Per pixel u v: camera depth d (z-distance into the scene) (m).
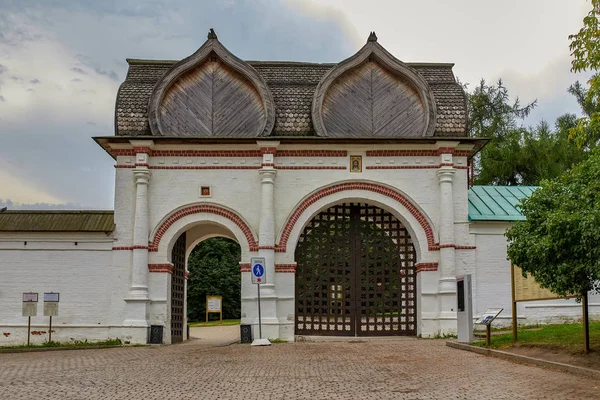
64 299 22.86
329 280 24.36
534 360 14.27
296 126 23.75
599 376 12.12
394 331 24.11
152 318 22.81
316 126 23.39
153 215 23.27
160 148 23.53
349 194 23.62
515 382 11.84
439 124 23.89
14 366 15.38
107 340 22.52
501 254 23.50
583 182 14.64
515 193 26.34
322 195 23.55
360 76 24.33
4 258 23.08
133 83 24.55
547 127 44.06
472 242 23.44
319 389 11.47
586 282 13.87
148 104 23.80
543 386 11.36
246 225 23.27
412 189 23.55
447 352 16.98
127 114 23.72
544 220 15.09
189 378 12.89
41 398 10.83
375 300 24.34
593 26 13.30
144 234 22.88
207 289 46.28
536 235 14.98
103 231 22.94
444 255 22.91
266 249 22.72
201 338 28.19
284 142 23.36
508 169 40.56
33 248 23.11
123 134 23.56
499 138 44.12
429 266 23.16
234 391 11.35
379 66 24.44
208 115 23.86
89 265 23.03
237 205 23.36
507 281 23.41
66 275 22.97
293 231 23.31
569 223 13.43
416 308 23.92
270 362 15.48
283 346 19.73
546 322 23.28
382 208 24.12
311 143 23.42
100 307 22.80
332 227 24.69
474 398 10.45
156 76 24.88
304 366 14.61
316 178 23.53
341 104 24.08
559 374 12.70
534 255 14.55
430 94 23.73
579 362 13.59
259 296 20.91
